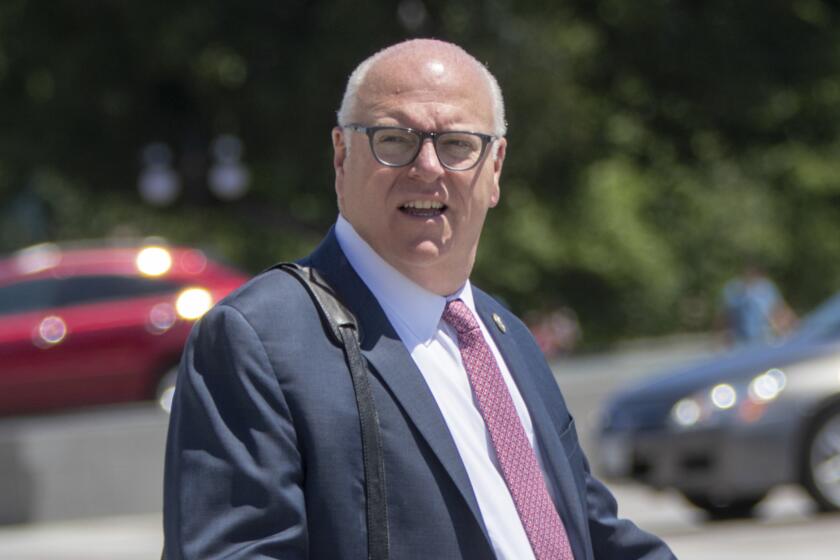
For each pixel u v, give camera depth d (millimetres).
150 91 32531
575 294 42500
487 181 4227
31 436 17438
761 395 14484
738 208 43219
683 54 36281
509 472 4082
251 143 33188
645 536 4535
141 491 17922
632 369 21656
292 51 31281
